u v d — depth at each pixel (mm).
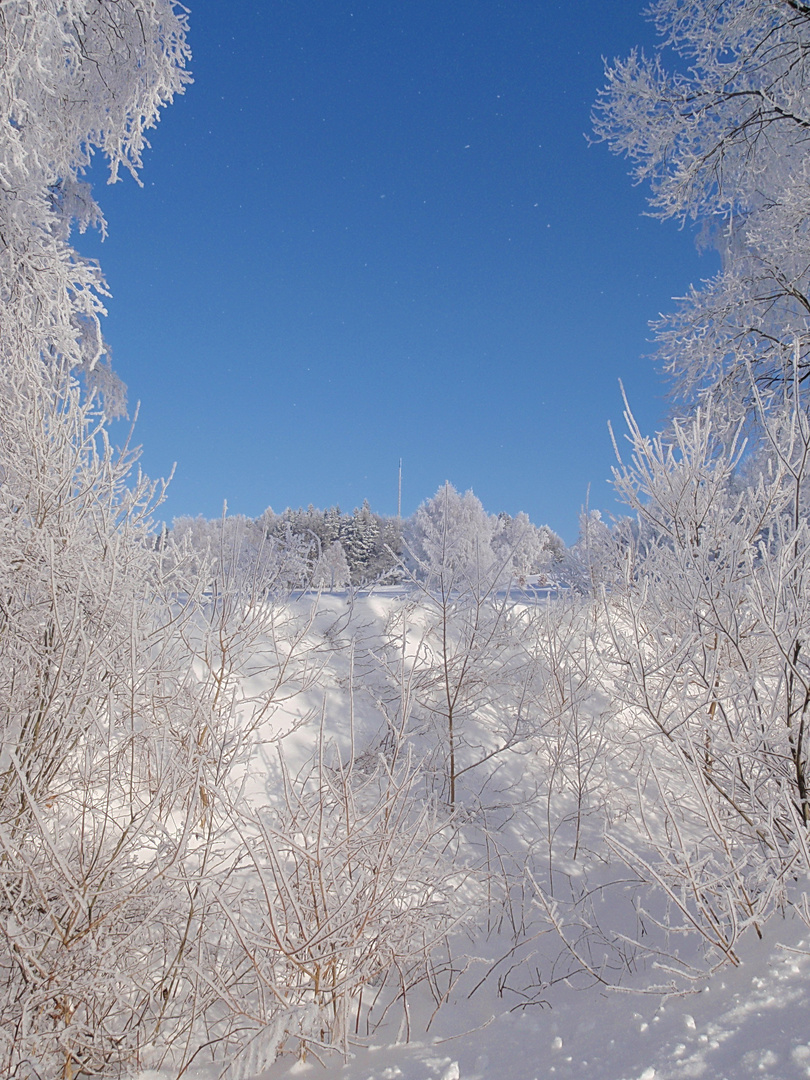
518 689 6453
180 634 4465
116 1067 2857
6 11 5926
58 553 3637
